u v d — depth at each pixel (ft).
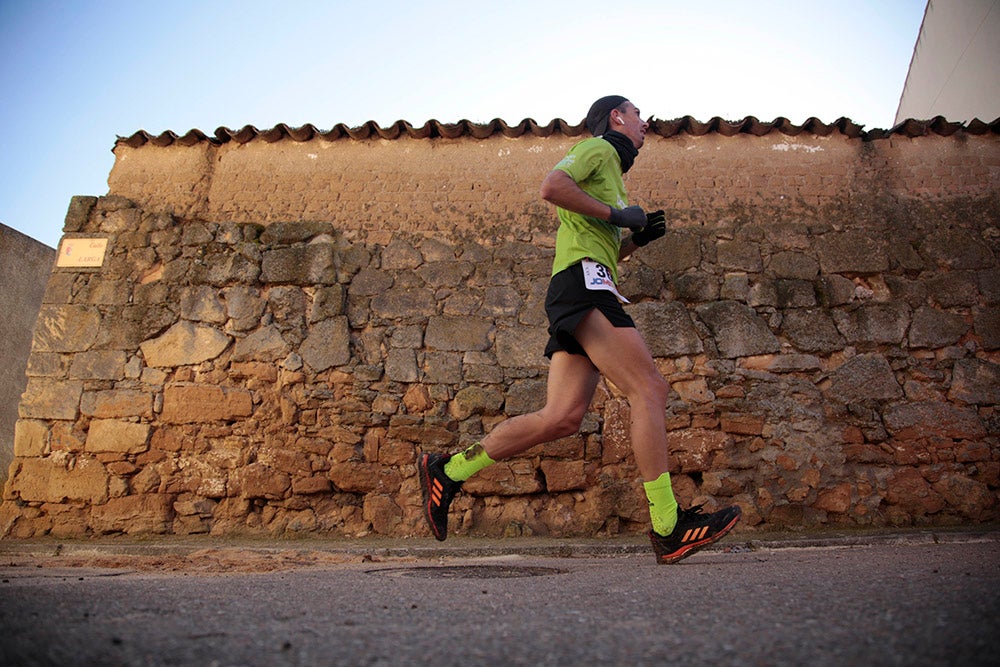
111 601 5.35
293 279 20.34
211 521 18.92
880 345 19.24
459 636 3.95
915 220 20.35
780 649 3.40
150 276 20.94
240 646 3.67
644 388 8.40
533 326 19.67
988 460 18.30
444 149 21.72
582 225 8.57
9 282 28.48
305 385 19.49
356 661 3.35
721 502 18.24
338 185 21.58
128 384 19.92
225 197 21.80
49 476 19.42
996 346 19.06
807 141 21.22
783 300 19.62
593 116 10.07
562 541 17.16
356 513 18.72
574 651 3.51
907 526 17.97
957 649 3.23
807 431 18.65
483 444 8.70
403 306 20.06
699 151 21.21
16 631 3.85
